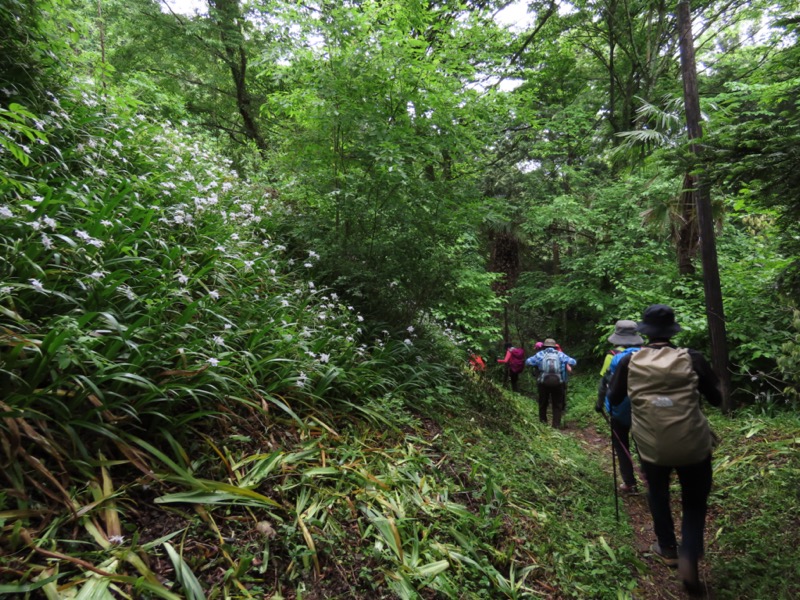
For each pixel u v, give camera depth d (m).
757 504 3.75
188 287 3.40
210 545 2.03
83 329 2.39
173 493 2.18
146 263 3.30
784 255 4.02
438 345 6.11
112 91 5.25
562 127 13.02
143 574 1.73
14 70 3.74
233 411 2.88
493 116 5.91
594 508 3.91
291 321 3.97
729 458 4.80
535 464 4.42
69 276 2.64
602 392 4.18
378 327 5.11
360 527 2.48
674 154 3.70
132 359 2.45
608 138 15.33
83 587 1.60
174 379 2.55
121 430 2.23
